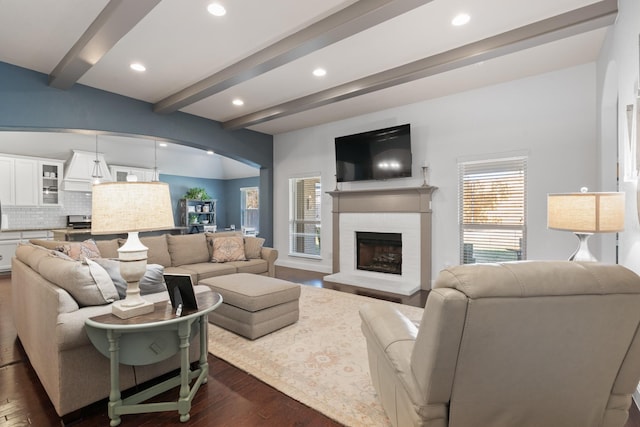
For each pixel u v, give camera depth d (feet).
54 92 12.39
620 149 7.84
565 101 12.01
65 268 6.08
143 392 6.11
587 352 3.55
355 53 10.82
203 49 10.47
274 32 9.51
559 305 3.31
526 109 12.79
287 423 5.72
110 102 13.93
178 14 8.62
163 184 6.04
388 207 16.43
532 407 3.81
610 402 3.92
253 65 10.80
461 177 14.55
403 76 11.75
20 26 9.10
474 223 14.23
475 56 10.16
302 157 20.66
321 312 11.57
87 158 22.80
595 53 10.87
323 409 6.07
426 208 15.12
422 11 8.55
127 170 25.59
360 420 5.75
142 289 7.37
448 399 3.70
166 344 6.07
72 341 5.57
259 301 9.23
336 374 7.34
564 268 3.42
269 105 15.96
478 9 8.46
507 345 3.41
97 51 9.59
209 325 10.37
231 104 15.80
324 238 19.62
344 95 13.60
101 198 5.51
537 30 9.04
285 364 7.80
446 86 13.67
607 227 6.88
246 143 20.44
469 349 3.38
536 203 12.63
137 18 7.98
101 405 6.27
